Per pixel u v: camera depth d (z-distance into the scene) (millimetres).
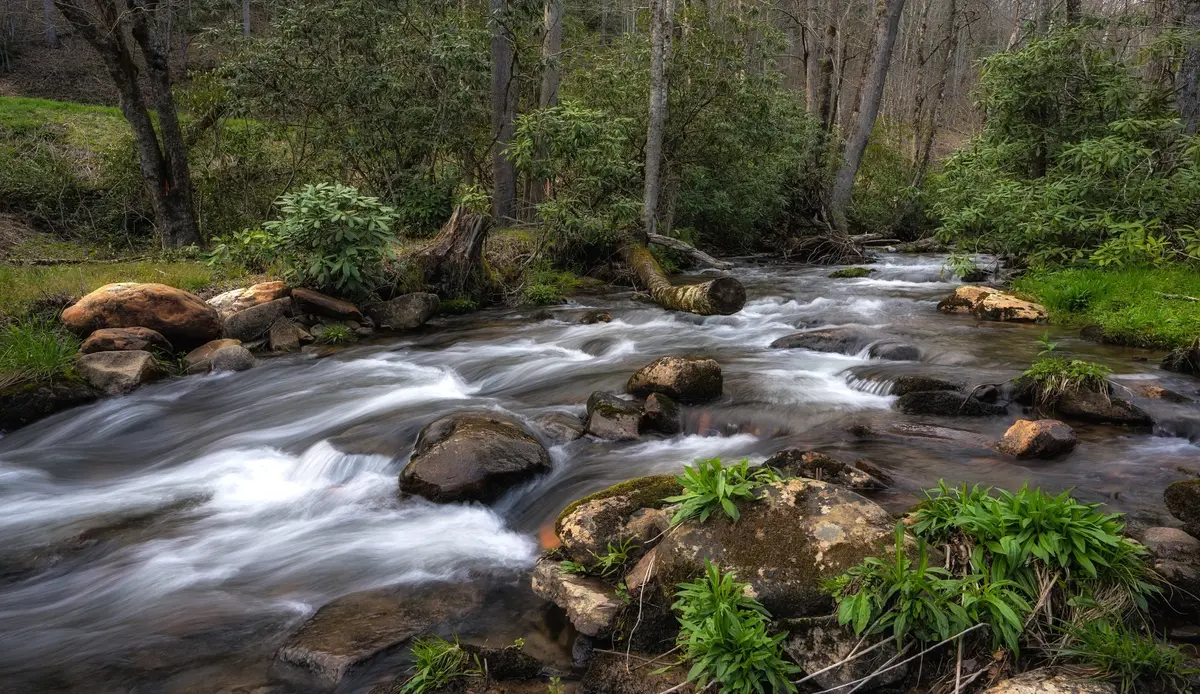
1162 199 11773
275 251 10609
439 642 3635
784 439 6074
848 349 8891
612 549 4035
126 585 4512
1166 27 13594
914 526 3656
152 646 3861
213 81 14945
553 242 14414
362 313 11016
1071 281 11297
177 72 18734
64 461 6746
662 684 3213
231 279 11336
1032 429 5527
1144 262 11406
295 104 14922
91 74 26594
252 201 15555
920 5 41188
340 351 9773
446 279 12281
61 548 5008
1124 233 11266
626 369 8242
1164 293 9695
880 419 6355
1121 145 11586
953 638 3070
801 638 3230
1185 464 5297
